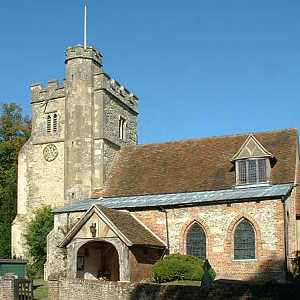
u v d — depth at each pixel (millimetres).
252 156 39312
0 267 33344
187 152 45188
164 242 38562
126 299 24000
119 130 49594
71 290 26703
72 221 41969
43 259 46062
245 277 36000
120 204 40844
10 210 60094
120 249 34281
